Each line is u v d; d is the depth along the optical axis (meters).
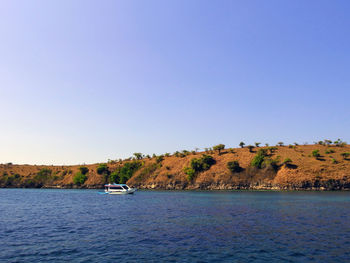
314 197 67.81
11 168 190.88
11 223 33.31
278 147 141.12
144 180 143.75
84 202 64.56
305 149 132.88
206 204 54.16
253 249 19.77
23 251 19.92
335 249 19.45
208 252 19.12
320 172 102.44
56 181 169.75
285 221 31.94
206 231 26.62
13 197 85.25
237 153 138.38
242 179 115.75
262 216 36.31
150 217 37.09
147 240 23.06
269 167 113.94
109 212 43.75
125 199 72.62
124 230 27.83
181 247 20.59
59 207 53.16
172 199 69.50
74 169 180.50
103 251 19.72
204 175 125.94
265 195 77.56
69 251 19.83
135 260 17.42
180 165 142.38
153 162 157.62
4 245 21.81
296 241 22.00
